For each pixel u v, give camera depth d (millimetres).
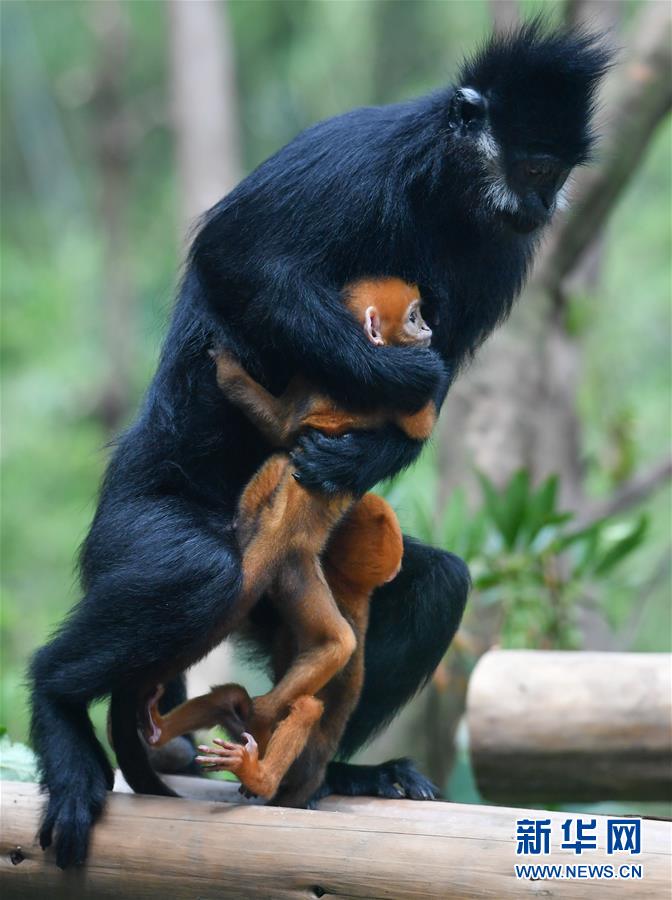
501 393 17766
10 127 43375
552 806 12578
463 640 15469
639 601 19250
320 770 7941
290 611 7871
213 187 25688
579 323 18312
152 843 7246
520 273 9516
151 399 8664
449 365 9297
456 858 6562
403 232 8531
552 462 18625
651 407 26891
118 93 33250
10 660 19766
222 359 8328
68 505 30094
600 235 18516
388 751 16125
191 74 25859
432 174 8625
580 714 10797
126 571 7715
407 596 9227
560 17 16719
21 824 7582
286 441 8234
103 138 33312
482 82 8828
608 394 22609
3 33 42156
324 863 6812
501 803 11266
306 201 8344
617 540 15523
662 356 27906
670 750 10648
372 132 8641
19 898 7621
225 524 8070
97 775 7648
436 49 35500
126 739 7891
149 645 7574
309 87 36875
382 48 35781
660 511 25797
